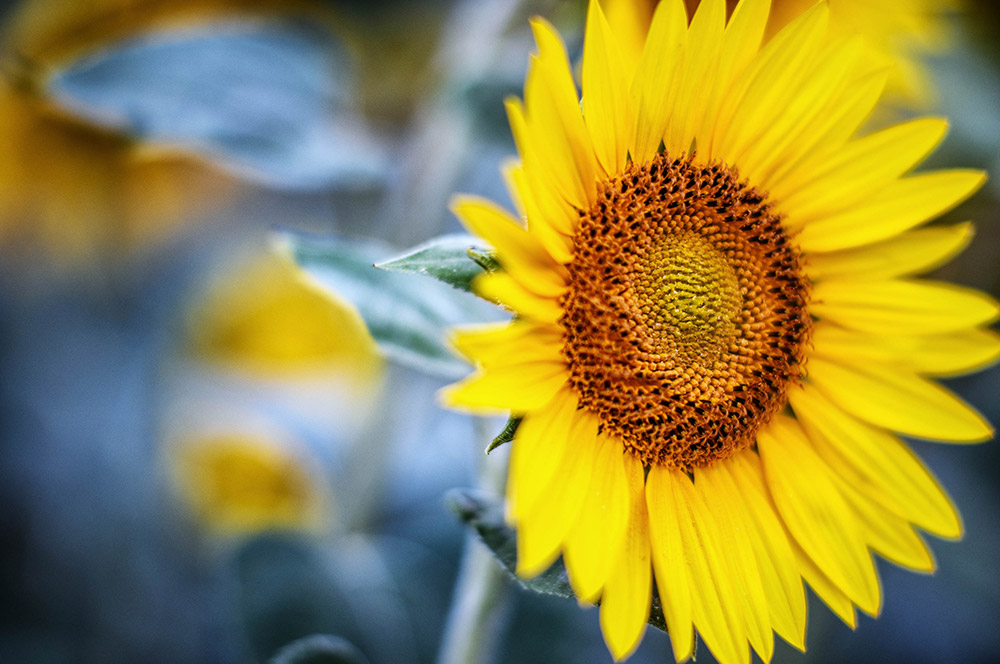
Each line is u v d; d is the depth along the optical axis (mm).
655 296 506
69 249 753
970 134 637
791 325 517
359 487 669
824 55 500
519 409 450
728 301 513
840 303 521
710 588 493
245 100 606
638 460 498
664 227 507
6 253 748
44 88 594
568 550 459
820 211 515
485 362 447
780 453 515
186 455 726
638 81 485
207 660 750
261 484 717
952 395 511
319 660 565
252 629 628
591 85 467
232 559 639
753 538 507
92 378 788
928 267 516
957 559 694
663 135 501
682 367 507
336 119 653
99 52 592
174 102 596
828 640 696
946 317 513
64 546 761
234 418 734
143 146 592
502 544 484
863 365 519
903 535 510
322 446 731
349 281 514
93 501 765
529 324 463
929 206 510
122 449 769
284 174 604
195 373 736
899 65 627
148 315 800
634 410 493
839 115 506
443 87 633
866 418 515
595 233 492
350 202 761
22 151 689
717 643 488
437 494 713
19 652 737
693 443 501
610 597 471
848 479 515
